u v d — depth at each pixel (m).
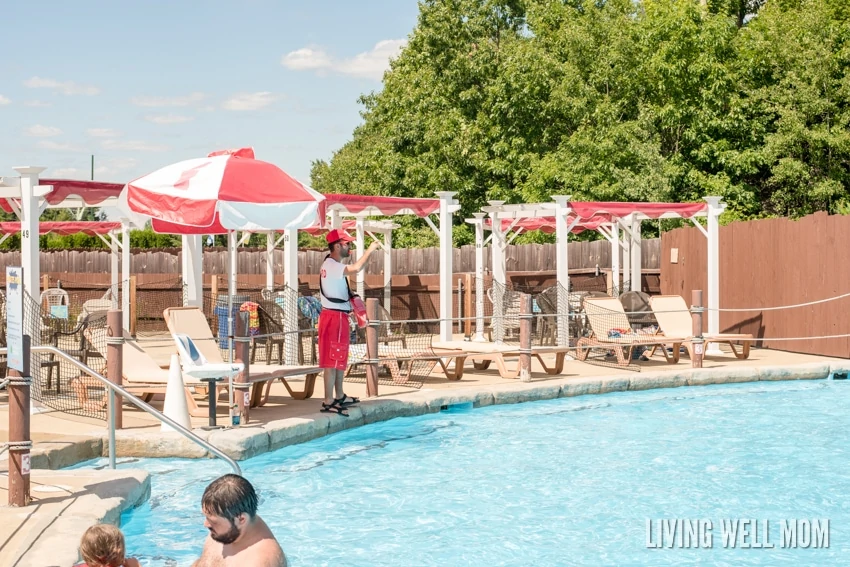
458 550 6.58
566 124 30.08
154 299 25.67
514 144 29.56
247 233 20.25
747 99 27.91
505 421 11.48
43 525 6.04
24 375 6.56
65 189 11.23
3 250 31.06
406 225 31.44
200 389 12.07
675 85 28.25
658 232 27.25
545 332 19.23
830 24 28.02
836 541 6.79
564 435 10.63
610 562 6.35
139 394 10.77
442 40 34.16
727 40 28.91
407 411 11.62
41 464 8.13
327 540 6.79
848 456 9.56
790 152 27.08
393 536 6.89
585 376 14.04
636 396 13.39
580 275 23.78
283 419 10.14
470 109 32.34
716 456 9.55
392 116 34.81
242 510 4.09
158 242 33.03
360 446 9.97
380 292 23.50
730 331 19.03
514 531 7.03
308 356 17.39
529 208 17.44
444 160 31.25
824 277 16.53
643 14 33.34
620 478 8.66
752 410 12.29
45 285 24.20
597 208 16.53
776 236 17.70
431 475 8.74
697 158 27.73
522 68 29.81
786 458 9.46
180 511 7.42
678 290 20.55
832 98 27.31
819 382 14.69
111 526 4.31
